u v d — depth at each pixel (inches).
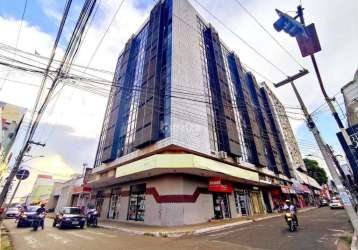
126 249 336.5
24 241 418.0
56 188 1946.4
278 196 1316.4
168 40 900.0
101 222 799.7
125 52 1295.5
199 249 320.8
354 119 408.2
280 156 1515.7
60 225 640.4
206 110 876.6
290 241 351.3
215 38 1171.3
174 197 645.3
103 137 1202.0
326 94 359.3
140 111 850.1
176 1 989.8
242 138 1075.9
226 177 789.2
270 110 1638.8
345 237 348.8
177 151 669.3
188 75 847.7
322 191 2374.5
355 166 345.4
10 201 492.4
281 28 328.2
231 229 542.0
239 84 1267.2
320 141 359.6
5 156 845.8
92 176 1107.9
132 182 850.1
